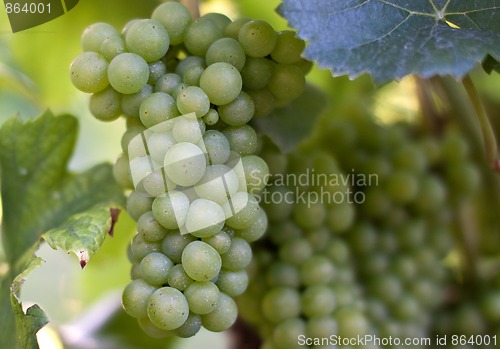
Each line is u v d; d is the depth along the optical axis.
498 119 0.60
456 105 0.58
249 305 0.50
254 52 0.43
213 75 0.41
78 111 0.64
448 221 0.56
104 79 0.43
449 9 0.44
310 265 0.49
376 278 0.54
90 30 0.43
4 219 0.51
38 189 0.50
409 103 0.62
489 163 0.51
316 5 0.43
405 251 0.55
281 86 0.44
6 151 0.50
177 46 0.44
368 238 0.53
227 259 0.41
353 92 0.62
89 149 0.65
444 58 0.42
